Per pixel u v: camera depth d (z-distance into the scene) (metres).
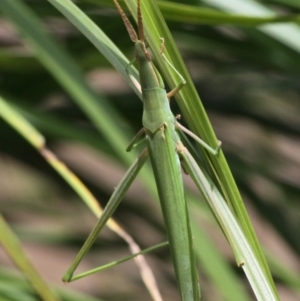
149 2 0.35
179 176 0.38
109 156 0.48
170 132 0.38
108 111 0.41
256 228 1.02
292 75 0.50
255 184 0.56
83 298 0.44
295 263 0.91
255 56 0.49
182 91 0.36
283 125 0.56
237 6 0.42
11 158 0.55
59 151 0.59
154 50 0.36
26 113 0.46
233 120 0.59
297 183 0.56
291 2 0.45
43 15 0.47
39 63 0.46
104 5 0.38
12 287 0.42
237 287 0.40
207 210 0.46
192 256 0.37
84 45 0.47
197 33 0.49
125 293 0.77
